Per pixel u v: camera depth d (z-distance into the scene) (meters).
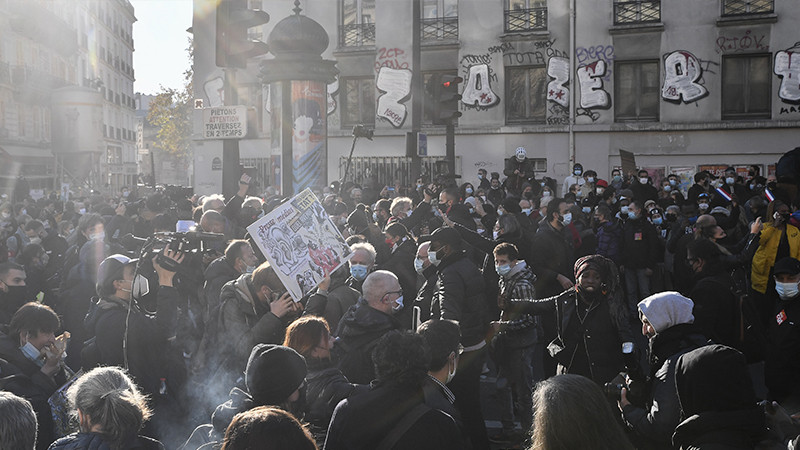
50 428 4.11
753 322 5.92
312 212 5.17
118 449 3.19
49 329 4.35
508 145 25.16
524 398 6.39
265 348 3.29
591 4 24.23
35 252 8.82
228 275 5.84
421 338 3.34
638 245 11.20
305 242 5.09
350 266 6.21
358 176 26.75
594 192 17.25
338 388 3.88
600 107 24.27
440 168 25.80
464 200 14.17
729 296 5.90
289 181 11.48
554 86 24.72
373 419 3.20
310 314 5.14
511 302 6.09
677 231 11.59
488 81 25.41
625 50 24.03
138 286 4.87
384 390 3.27
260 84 27.88
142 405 3.34
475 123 25.61
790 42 22.67
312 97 11.41
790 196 8.29
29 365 4.32
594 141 24.33
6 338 4.33
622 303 5.29
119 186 68.06
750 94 23.25
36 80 42.53
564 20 24.56
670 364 3.79
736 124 23.05
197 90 28.48
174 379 4.95
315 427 3.88
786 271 5.58
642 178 17.17
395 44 26.30
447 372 4.14
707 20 23.33
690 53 23.52
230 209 9.02
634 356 5.18
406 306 7.80
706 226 8.93
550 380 2.88
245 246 5.96
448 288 5.66
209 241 4.97
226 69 9.29
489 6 25.31
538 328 9.27
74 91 40.75
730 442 3.02
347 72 26.95
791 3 22.61
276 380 3.20
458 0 25.77
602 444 2.73
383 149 26.52
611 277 5.31
